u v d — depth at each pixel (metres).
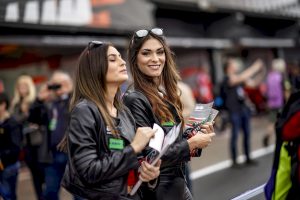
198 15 13.91
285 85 9.37
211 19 14.25
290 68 10.29
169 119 2.69
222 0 14.45
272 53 16.81
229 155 8.88
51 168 4.96
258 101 14.90
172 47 13.18
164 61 2.84
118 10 10.72
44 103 5.13
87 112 2.24
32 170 5.40
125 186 2.27
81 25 9.86
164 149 2.24
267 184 2.84
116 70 2.38
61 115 4.88
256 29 15.87
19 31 9.08
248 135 7.78
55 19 9.43
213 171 7.52
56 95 5.09
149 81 2.82
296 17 17.38
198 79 13.34
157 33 2.81
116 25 10.56
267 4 16.12
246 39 14.97
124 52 10.80
